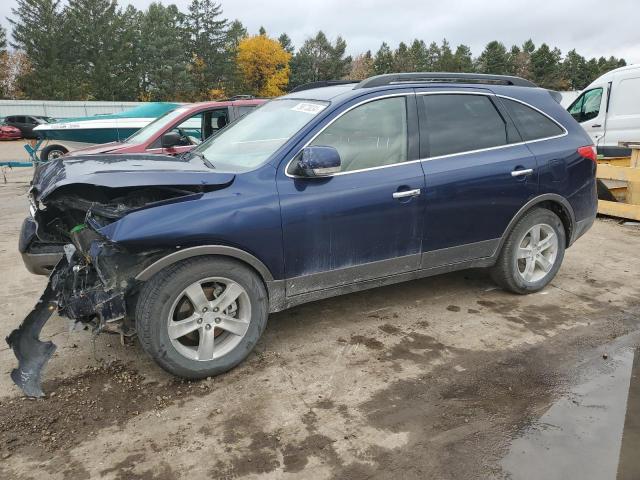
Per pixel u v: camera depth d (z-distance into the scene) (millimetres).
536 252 4578
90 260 3150
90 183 3047
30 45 55938
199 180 3176
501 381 3240
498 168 4141
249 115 4496
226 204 3174
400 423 2834
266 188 3322
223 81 68750
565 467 2469
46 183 3559
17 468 2521
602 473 2422
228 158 3785
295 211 3369
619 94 10094
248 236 3217
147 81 62312
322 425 2824
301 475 2451
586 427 2777
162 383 3258
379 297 4625
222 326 3287
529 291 4625
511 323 4078
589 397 3061
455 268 4227
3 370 3422
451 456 2566
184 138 7211
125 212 3074
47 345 3199
